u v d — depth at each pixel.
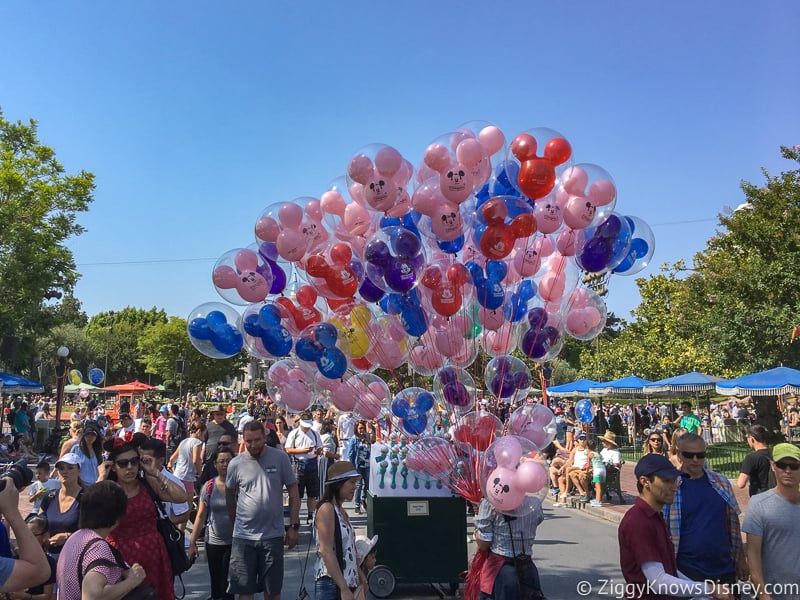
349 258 6.70
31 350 27.92
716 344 21.09
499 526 5.12
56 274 25.75
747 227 21.33
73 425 9.29
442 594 7.06
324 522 4.61
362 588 4.96
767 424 21.70
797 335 18.23
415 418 7.10
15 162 24.95
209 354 6.75
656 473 3.65
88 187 25.69
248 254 6.63
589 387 26.27
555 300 7.18
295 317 6.90
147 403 34.94
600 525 11.45
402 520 7.00
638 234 7.13
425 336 7.33
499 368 7.43
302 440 11.00
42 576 3.25
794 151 21.30
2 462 15.76
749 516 3.99
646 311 34.22
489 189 6.57
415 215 6.87
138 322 87.81
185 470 9.48
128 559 4.34
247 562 5.38
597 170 6.28
